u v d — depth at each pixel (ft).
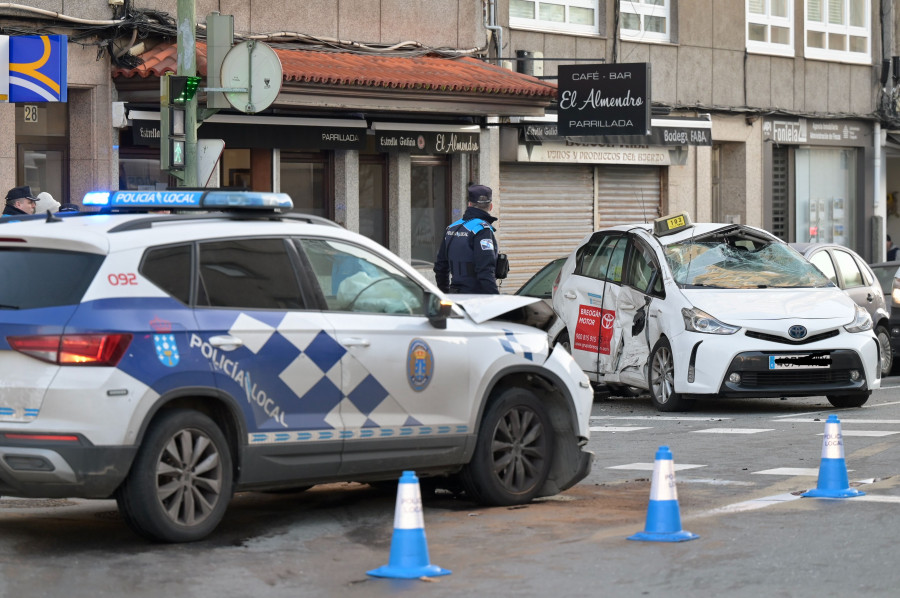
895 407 56.44
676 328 54.34
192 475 28.78
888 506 32.07
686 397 54.65
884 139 123.54
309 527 31.53
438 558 27.86
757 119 110.22
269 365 29.58
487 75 82.38
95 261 27.96
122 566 26.96
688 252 57.21
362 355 31.09
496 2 89.35
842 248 71.61
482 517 32.50
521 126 88.74
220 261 29.55
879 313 71.87
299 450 30.04
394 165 83.76
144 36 70.49
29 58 63.41
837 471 33.94
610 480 38.70
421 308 32.76
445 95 77.46
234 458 29.63
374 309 31.83
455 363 32.78
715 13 106.01
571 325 60.18
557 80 85.81
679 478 37.99
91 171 68.80
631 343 57.21
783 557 26.78
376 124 78.69
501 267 53.11
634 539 28.84
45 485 27.37
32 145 67.77
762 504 32.91
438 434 32.40
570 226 95.20
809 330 53.57
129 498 28.02
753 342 53.06
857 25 120.57
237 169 76.64
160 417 28.22
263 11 76.54
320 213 80.33
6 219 31.58
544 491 35.42
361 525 31.89
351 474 31.14
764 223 111.65
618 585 24.97
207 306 29.07
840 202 120.98
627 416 54.19
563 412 35.29
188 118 54.80
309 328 30.35
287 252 30.73
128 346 27.53
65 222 29.45
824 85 116.78
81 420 27.07
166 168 54.29
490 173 88.48
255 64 55.06
